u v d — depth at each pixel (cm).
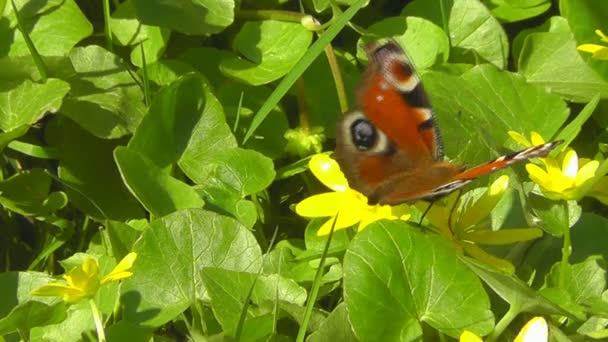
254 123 26
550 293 22
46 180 28
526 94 28
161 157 27
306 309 21
